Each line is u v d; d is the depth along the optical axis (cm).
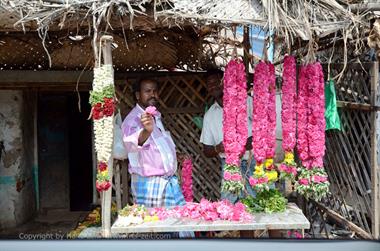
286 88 356
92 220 485
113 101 330
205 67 552
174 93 520
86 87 594
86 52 529
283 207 364
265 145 352
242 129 349
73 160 748
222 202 365
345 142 454
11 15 354
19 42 507
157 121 402
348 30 355
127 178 481
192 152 520
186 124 520
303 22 344
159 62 561
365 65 400
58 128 714
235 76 348
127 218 339
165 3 346
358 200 433
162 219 347
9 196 616
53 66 555
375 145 390
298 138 360
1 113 611
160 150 387
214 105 448
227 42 488
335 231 475
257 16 344
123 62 552
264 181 351
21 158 626
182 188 421
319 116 354
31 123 678
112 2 332
